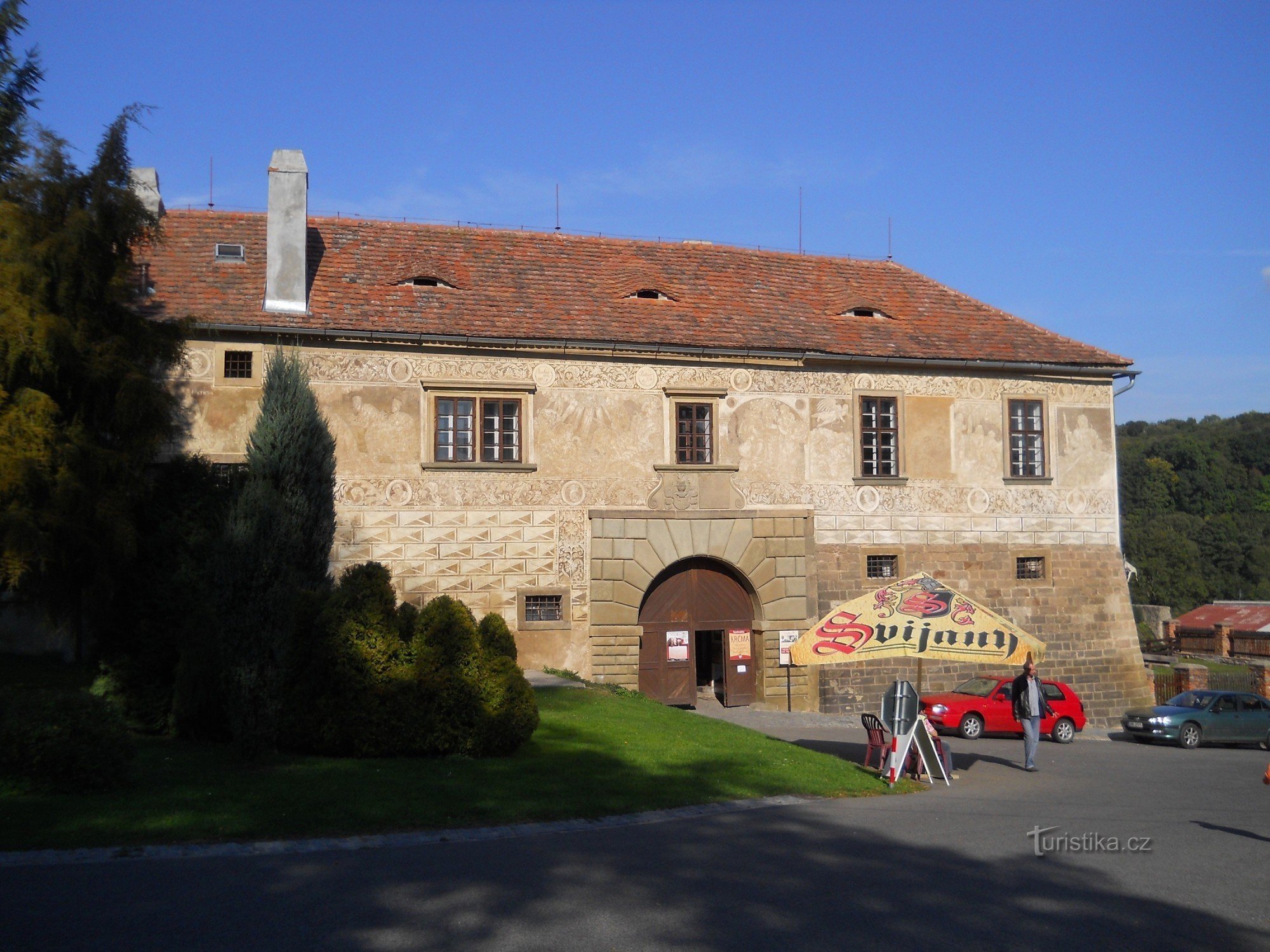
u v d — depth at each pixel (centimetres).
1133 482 10381
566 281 2781
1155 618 7369
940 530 2800
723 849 1066
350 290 2527
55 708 1198
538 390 2534
